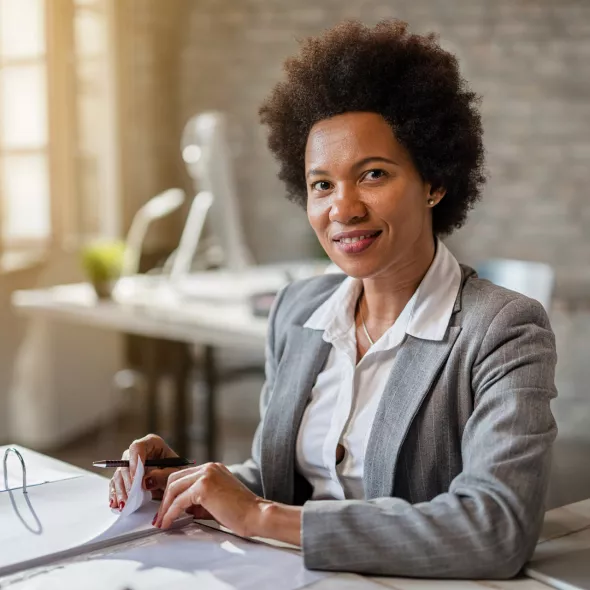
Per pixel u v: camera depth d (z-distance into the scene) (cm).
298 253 464
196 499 104
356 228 111
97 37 443
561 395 420
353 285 127
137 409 466
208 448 342
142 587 90
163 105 470
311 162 114
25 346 397
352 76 109
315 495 122
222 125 285
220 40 463
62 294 324
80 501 117
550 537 106
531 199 436
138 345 439
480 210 441
